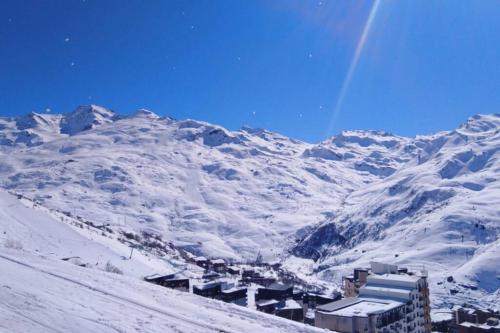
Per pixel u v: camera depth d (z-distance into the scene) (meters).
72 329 20.09
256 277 169.88
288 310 94.69
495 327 103.44
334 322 64.94
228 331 26.56
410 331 76.88
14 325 18.61
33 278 31.38
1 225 117.62
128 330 21.98
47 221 140.88
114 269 87.44
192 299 37.59
